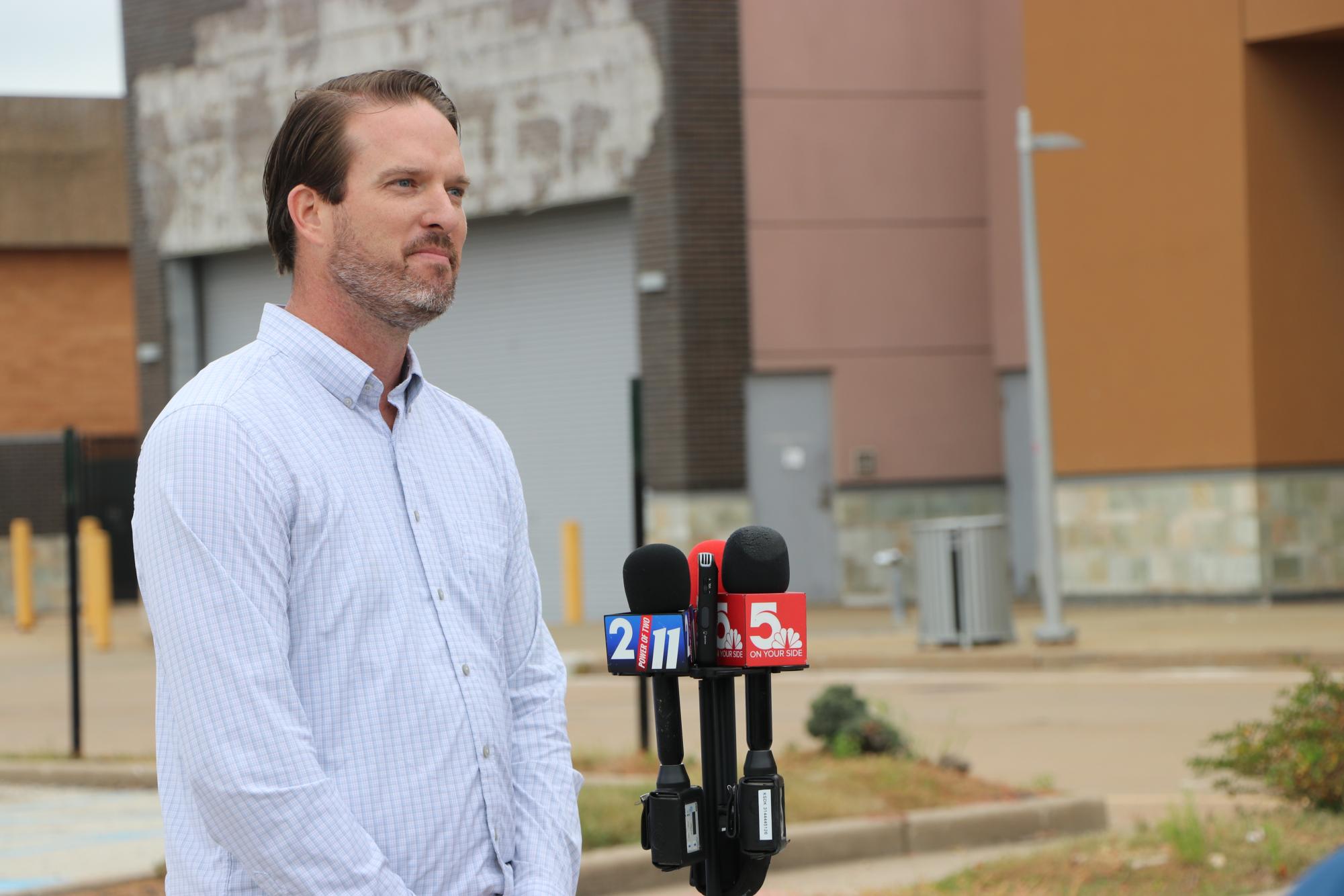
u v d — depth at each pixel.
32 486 35.69
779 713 16.53
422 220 3.47
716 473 25.92
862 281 26.81
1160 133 24.73
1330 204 24.34
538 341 27.44
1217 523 24.39
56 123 37.25
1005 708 16.52
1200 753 13.41
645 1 25.89
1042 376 20.69
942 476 27.17
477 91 27.30
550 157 26.73
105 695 20.78
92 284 37.94
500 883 3.45
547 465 27.38
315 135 3.48
